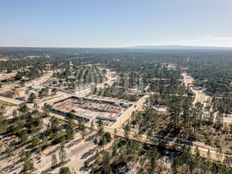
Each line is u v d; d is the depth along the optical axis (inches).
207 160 3267.7
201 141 4028.1
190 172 3014.3
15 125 4178.2
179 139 4082.2
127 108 5895.7
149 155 3235.7
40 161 3235.7
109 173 2896.2
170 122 4862.2
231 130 4466.0
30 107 5703.7
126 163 3240.7
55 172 2960.1
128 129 4136.3
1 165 3105.3
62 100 6584.6
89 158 3346.5
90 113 5482.3
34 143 3599.9
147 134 4087.1
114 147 3383.4
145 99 6870.1
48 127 4325.8
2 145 3629.4
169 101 6368.1
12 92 7199.8
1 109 5260.8
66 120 4881.9
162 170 3102.9
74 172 2987.2
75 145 3742.6
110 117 5093.5
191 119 4709.6
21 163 3169.3
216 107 6043.3
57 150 3558.1
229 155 3545.8
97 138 3966.5
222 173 2822.3
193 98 7126.0
